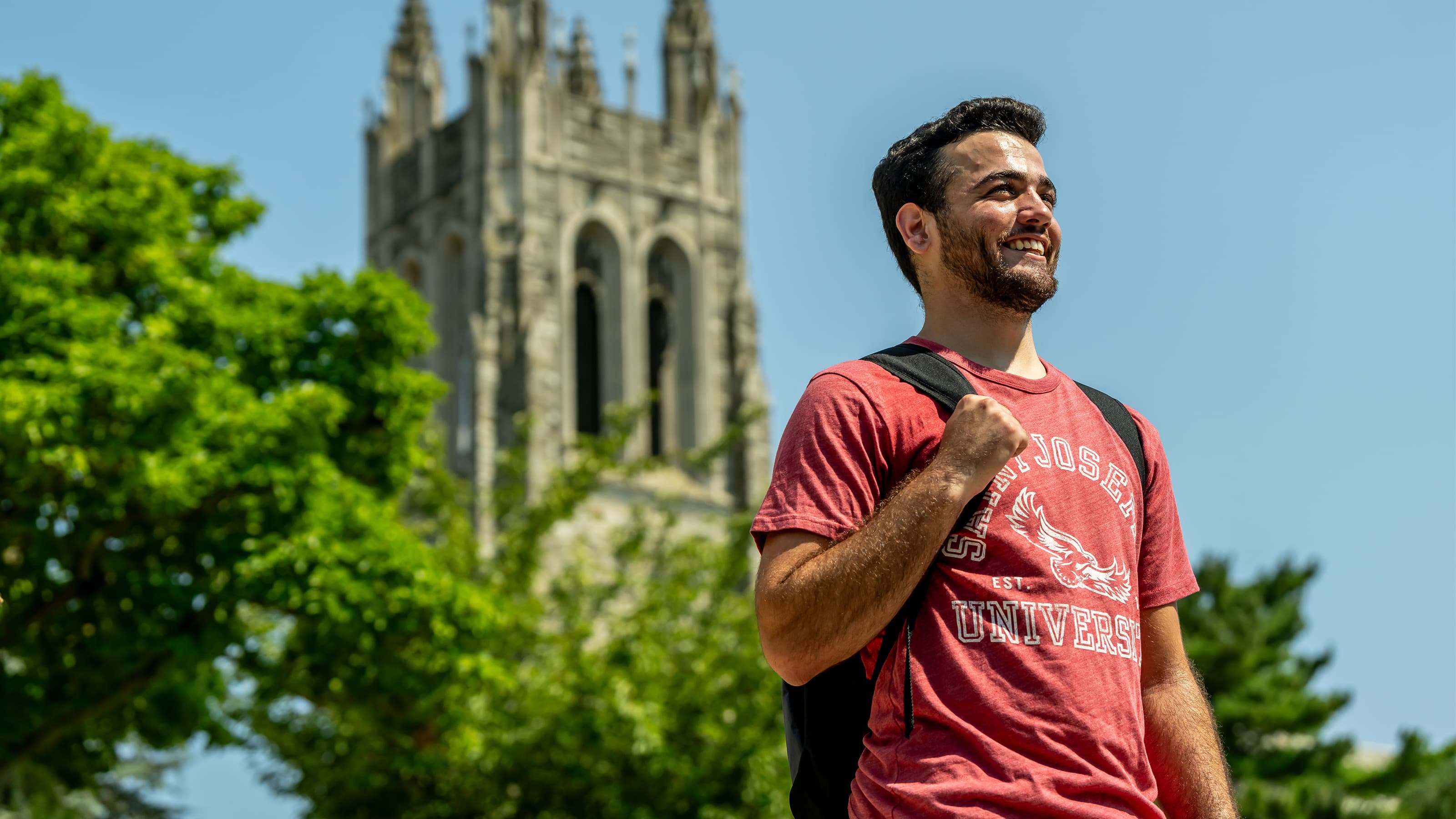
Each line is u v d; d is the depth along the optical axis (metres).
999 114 3.32
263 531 17.45
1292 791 31.06
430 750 19.33
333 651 18.17
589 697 24.91
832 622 2.79
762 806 24.36
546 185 61.78
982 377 3.10
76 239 17.86
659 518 56.97
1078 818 2.65
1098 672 2.82
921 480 2.83
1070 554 2.90
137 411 15.91
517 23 63.28
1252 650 34.78
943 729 2.79
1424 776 33.19
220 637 17.69
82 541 16.92
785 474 3.01
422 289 64.19
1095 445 3.08
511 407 58.84
